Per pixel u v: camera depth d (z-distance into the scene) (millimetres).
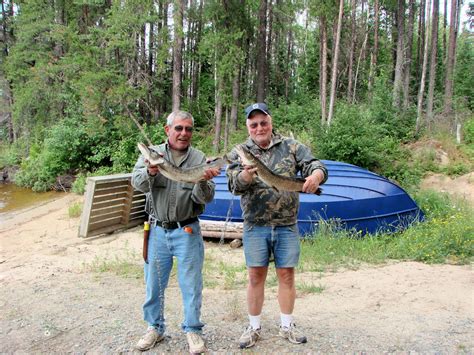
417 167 17250
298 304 5688
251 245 4133
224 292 6359
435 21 25188
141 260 8656
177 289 6520
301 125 23516
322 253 8562
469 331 4602
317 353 4059
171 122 4090
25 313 5383
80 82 22094
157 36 23984
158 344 4305
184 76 33188
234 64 23203
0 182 26578
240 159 3758
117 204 11508
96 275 7434
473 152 17672
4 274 7652
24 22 28438
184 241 4031
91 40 23859
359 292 6223
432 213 12109
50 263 8547
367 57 36312
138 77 24141
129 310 5461
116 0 22203
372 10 37938
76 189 21250
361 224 10422
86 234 10727
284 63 37031
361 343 4285
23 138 31031
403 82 29875
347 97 29453
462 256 8172
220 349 4172
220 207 10672
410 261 8203
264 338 4395
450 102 23000
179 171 3768
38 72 24719
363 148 16500
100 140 24031
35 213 17359
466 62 36375
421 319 5008
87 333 4691
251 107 4082
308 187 3809
